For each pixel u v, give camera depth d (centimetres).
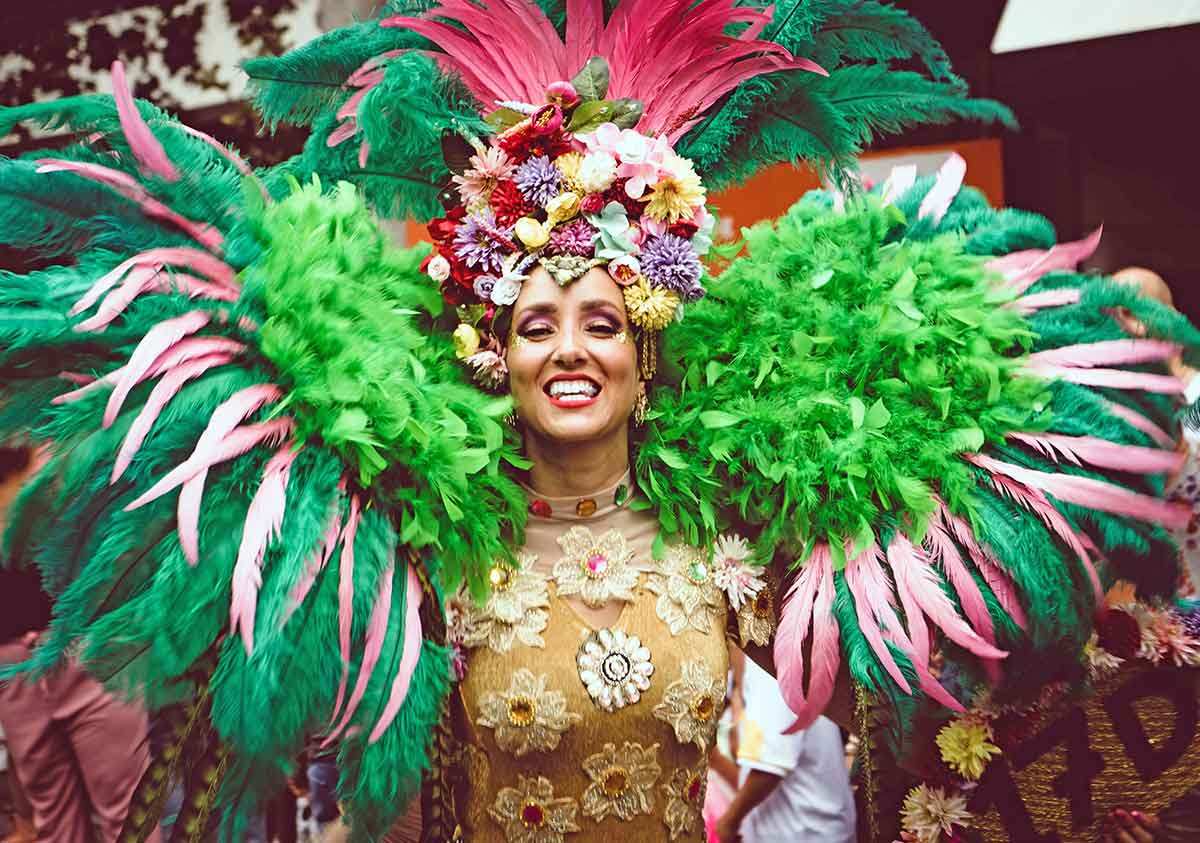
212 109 340
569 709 149
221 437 133
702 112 169
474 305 156
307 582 133
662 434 165
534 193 151
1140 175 338
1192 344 166
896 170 185
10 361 134
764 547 164
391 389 142
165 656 129
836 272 171
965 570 158
